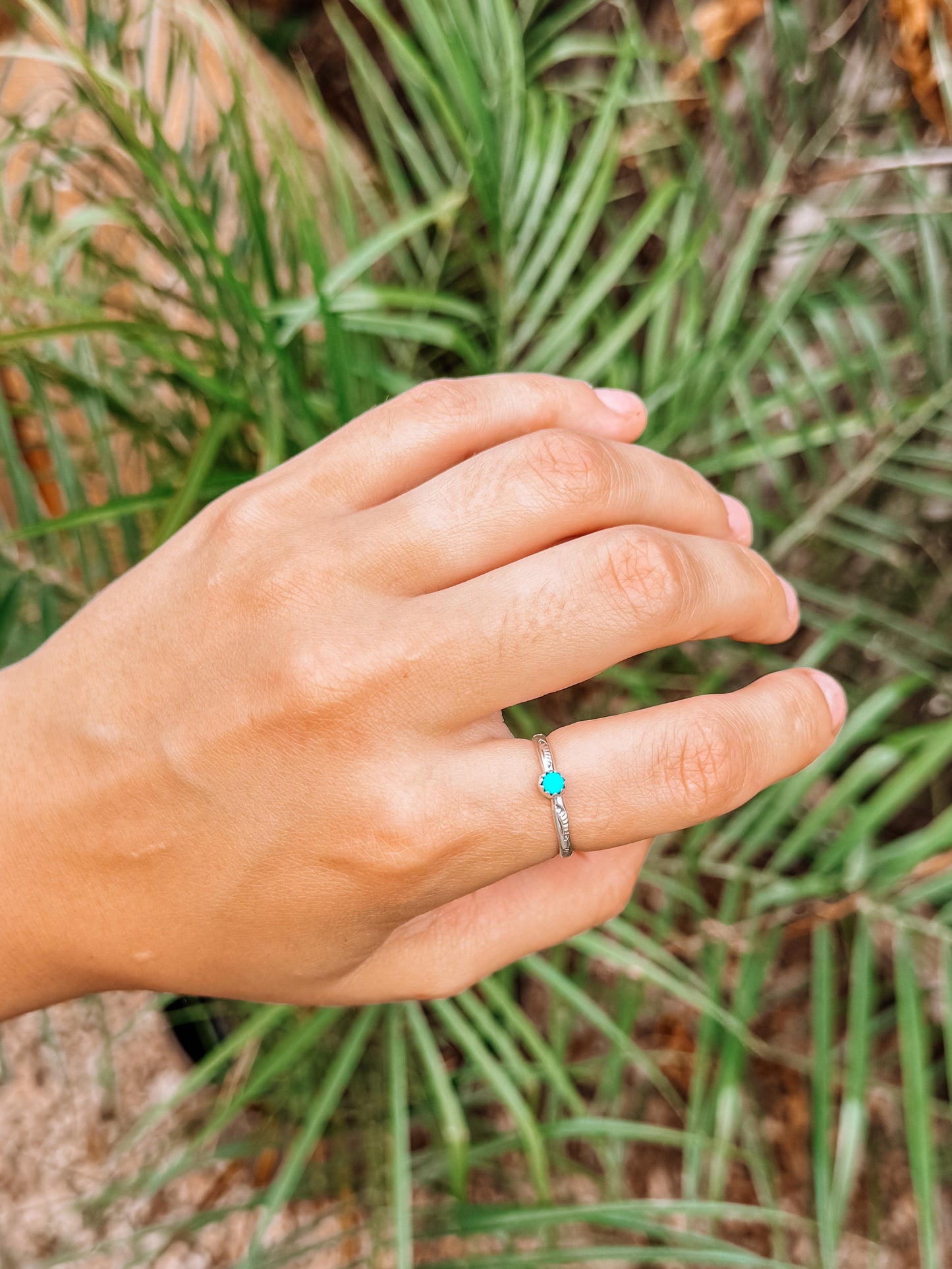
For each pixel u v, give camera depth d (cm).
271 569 19
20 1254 35
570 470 18
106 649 19
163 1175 29
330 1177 33
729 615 18
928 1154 22
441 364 35
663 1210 25
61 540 28
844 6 27
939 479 28
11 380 30
